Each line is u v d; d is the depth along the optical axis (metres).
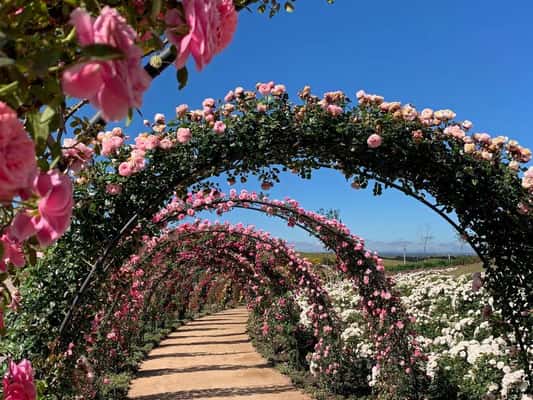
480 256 3.45
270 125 3.39
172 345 12.48
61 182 0.64
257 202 6.09
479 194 3.31
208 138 3.49
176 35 0.69
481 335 5.23
